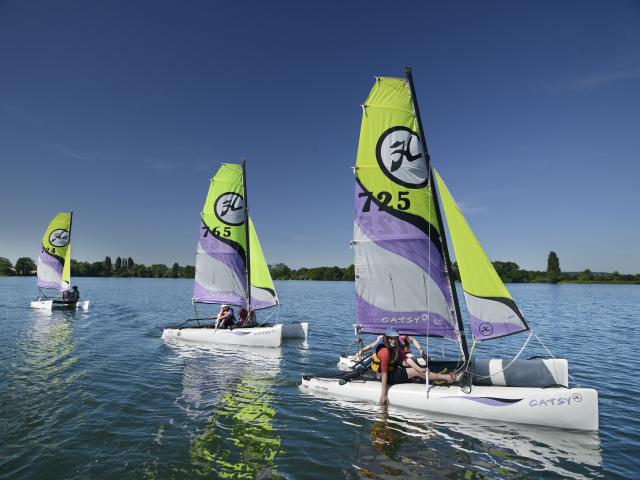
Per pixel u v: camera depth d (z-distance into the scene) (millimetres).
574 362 14570
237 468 6590
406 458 7000
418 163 10617
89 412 8977
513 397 8648
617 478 6336
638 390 11023
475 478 6312
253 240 19500
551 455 7109
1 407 9188
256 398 10164
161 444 7402
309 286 91188
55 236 32531
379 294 11031
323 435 7906
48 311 30188
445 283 10508
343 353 14781
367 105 10859
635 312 33875
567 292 71375
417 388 9562
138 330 21922
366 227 11078
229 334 17906
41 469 6445
